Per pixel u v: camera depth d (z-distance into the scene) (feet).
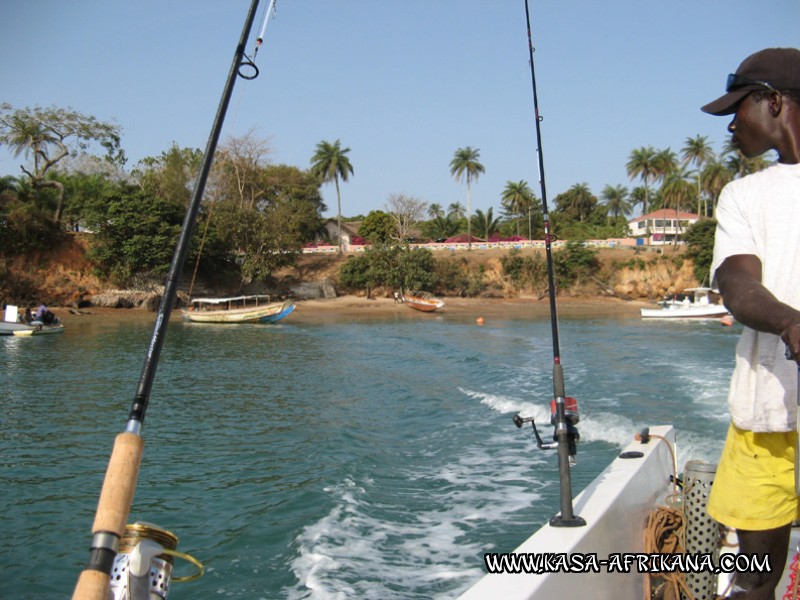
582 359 77.00
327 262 228.63
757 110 5.81
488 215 318.45
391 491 27.81
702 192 261.03
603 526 7.52
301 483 29.19
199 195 6.19
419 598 17.93
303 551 21.31
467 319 161.99
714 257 5.71
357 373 69.26
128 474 4.79
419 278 206.59
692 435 36.42
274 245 188.55
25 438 40.04
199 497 27.86
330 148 261.03
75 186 189.16
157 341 5.65
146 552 6.11
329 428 41.47
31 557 22.38
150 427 42.29
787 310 4.62
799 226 5.41
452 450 34.99
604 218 344.08
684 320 151.64
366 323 151.23
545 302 209.46
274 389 58.39
